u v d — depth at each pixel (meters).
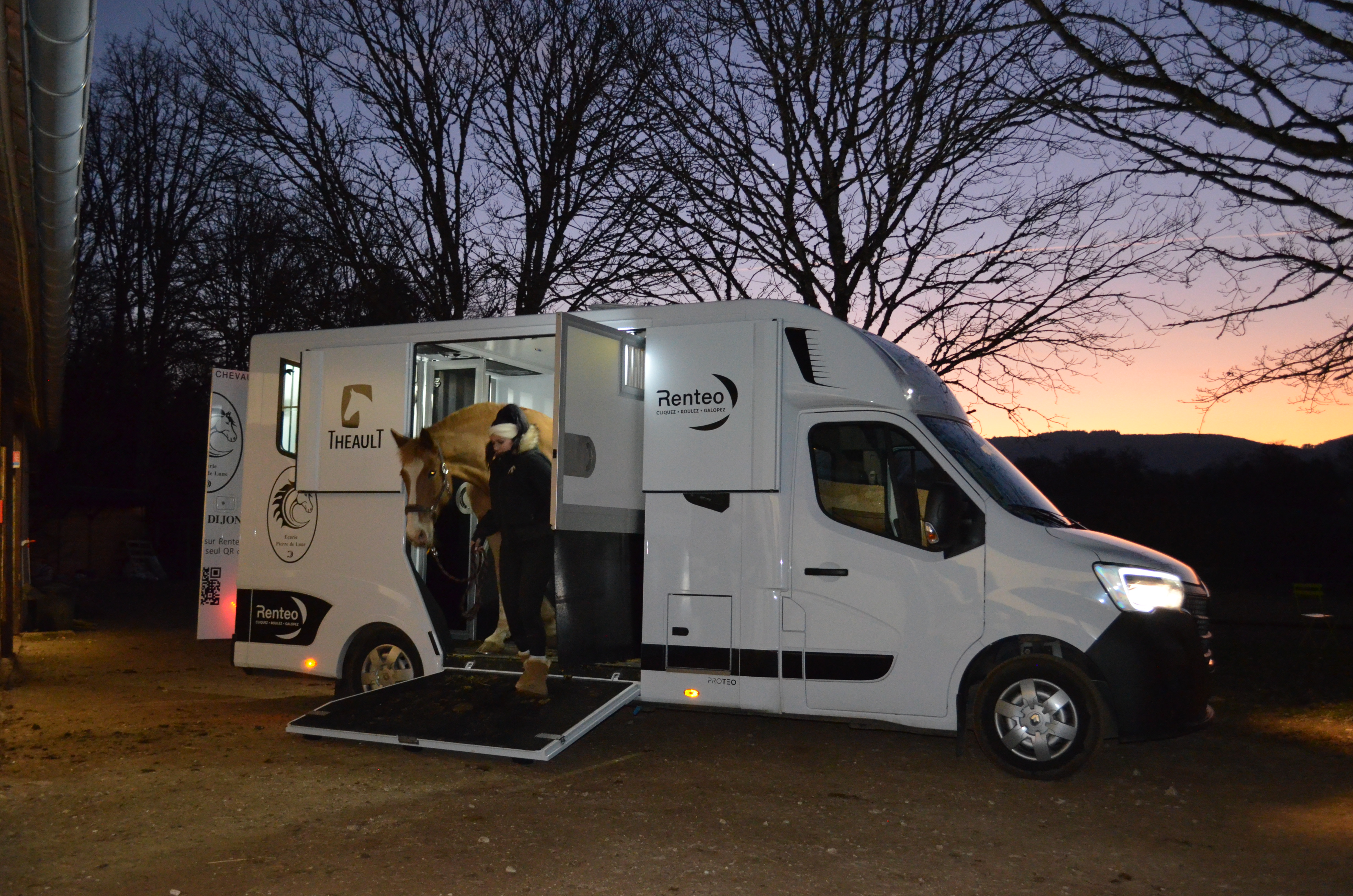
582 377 7.11
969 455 7.08
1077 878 4.84
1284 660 13.63
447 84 17.05
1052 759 6.45
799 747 7.73
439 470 8.46
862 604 6.84
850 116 11.98
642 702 7.31
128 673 11.55
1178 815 5.98
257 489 8.73
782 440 7.13
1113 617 6.36
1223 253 7.96
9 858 4.89
